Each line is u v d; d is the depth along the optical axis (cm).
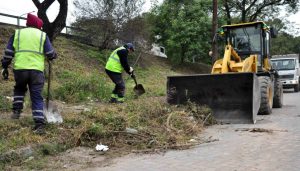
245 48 1379
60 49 1941
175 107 1043
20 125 754
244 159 641
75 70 1712
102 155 689
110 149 722
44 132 723
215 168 596
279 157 645
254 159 638
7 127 732
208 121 1003
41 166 616
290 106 1500
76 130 750
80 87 1248
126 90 1483
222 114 1042
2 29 1788
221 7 3241
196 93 1083
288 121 1030
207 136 845
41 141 692
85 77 1363
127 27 2223
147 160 657
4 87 1147
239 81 1030
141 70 2298
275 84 1402
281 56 2675
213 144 763
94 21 2170
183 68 2959
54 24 1541
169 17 2962
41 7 1518
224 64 1183
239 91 1031
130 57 2323
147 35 2406
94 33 2202
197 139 810
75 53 1981
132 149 727
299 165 596
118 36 2211
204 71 3130
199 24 2869
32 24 765
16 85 769
